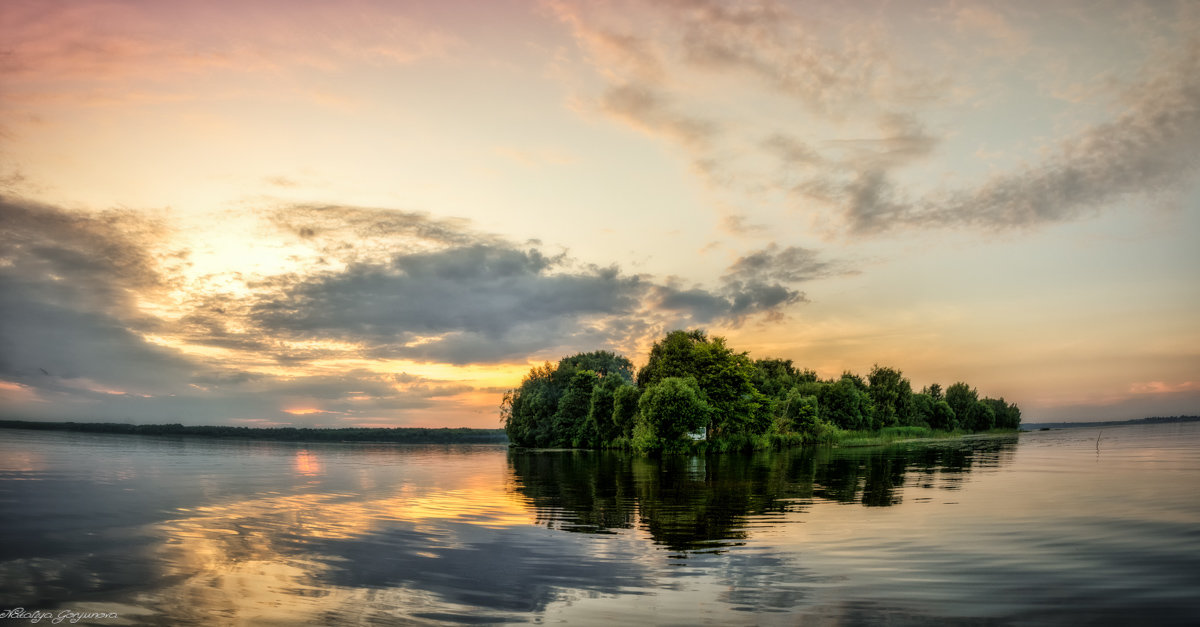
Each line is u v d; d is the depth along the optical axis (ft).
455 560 58.85
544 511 90.38
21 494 106.52
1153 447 267.59
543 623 41.01
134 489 116.06
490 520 82.17
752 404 290.76
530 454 293.43
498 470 176.14
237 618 42.65
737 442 283.38
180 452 266.57
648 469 176.24
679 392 258.37
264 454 272.72
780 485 124.26
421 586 50.01
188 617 42.83
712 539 67.77
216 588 49.65
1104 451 239.50
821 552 60.29
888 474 146.41
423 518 83.97
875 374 539.29
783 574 52.44
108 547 64.49
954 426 586.86
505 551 62.59
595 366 421.59
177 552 62.18
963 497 98.94
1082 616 40.96
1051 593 45.93
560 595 47.26
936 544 62.90
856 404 422.00
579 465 199.93
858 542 64.64
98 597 47.39
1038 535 66.54
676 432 259.19
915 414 548.31
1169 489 105.60
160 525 77.41
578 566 56.08
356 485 128.98
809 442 351.87
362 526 77.41
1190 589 46.57
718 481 135.33
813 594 46.60
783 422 335.26
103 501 98.84
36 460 188.96
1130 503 89.10
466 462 221.46
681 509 91.45
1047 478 128.47
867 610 42.73
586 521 81.10
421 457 264.11
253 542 67.26
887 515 81.87
